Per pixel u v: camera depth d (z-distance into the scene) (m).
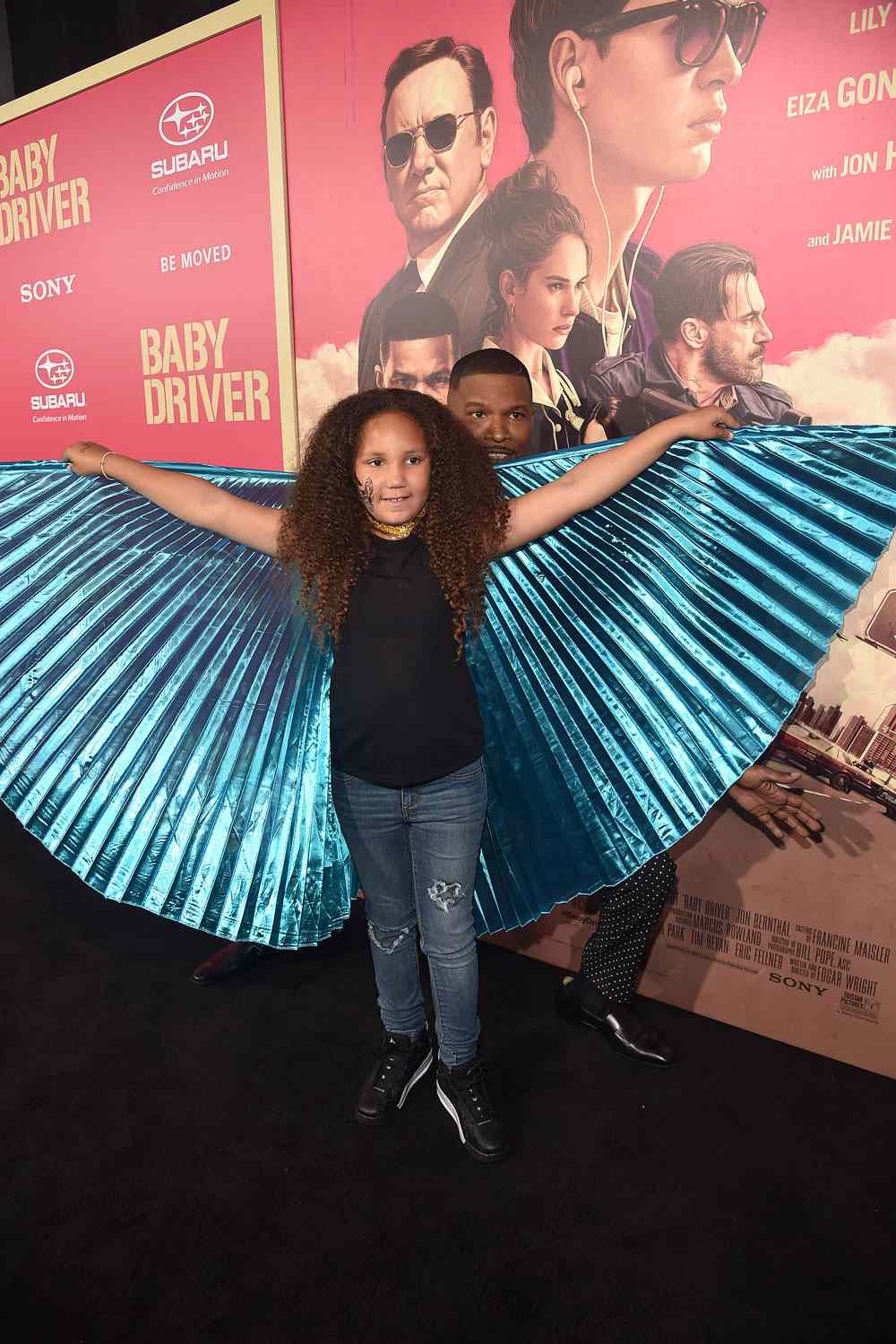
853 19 1.42
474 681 1.60
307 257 2.17
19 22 3.22
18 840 2.99
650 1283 1.32
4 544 1.72
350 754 1.42
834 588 1.41
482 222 1.90
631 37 1.63
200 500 1.46
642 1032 1.82
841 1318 1.27
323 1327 1.26
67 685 1.71
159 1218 1.45
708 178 1.61
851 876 1.70
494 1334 1.25
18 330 2.84
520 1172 1.54
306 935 1.75
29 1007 2.04
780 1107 1.69
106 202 2.49
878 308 1.49
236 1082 1.78
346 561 1.34
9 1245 1.40
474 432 1.77
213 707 1.68
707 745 1.53
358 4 1.95
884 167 1.44
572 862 1.67
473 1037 1.57
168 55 2.24
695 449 1.44
